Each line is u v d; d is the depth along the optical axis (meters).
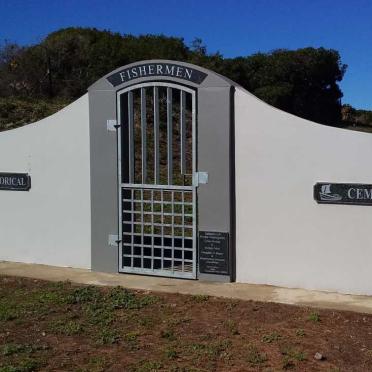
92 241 8.52
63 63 23.72
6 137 9.12
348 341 5.67
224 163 7.61
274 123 7.38
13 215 9.20
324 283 7.26
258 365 5.15
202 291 7.36
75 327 6.12
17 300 7.12
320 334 5.85
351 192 7.02
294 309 6.59
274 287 7.48
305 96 30.17
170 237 8.44
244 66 28.44
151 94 17.81
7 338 5.86
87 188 8.60
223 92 7.55
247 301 6.91
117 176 8.27
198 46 27.17
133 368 5.11
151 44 25.08
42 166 8.92
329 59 30.50
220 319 6.32
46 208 8.93
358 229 7.05
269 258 7.54
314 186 7.21
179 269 8.25
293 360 5.22
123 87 8.11
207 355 5.35
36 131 8.91
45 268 8.77
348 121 35.47
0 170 9.20
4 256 9.30
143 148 8.16
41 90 23.14
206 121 7.67
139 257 8.28
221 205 7.67
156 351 5.50
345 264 7.14
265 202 7.50
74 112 8.60
